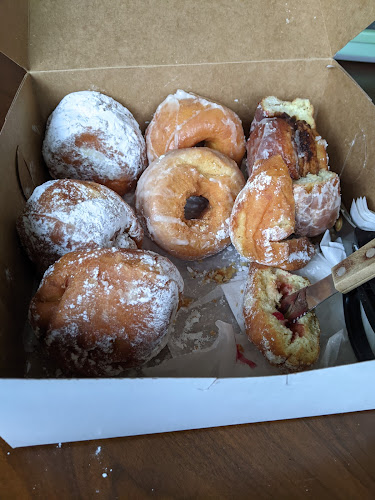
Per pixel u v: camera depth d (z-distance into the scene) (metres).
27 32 0.34
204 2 0.35
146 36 0.35
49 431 0.23
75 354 0.26
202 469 0.23
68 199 0.30
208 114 0.36
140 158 0.36
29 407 0.20
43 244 0.30
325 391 0.22
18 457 0.23
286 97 0.39
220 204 0.35
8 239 0.29
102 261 0.27
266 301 0.31
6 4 0.32
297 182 0.33
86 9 0.34
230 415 0.24
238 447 0.24
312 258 0.36
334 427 0.25
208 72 0.36
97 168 0.35
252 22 0.36
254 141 0.36
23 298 0.30
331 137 0.39
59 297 0.27
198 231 0.35
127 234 0.33
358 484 0.23
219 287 0.35
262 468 0.24
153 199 0.34
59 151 0.35
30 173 0.34
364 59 0.36
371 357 0.29
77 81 0.35
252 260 0.33
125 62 0.35
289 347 0.30
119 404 0.21
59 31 0.34
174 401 0.21
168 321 0.27
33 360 0.29
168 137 0.36
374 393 0.23
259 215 0.32
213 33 0.35
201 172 0.35
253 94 0.38
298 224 0.34
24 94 0.33
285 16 0.36
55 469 0.23
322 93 0.39
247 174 0.40
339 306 0.34
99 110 0.34
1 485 0.22
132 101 0.37
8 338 0.27
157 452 0.24
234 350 0.31
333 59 0.37
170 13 0.35
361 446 0.25
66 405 0.20
